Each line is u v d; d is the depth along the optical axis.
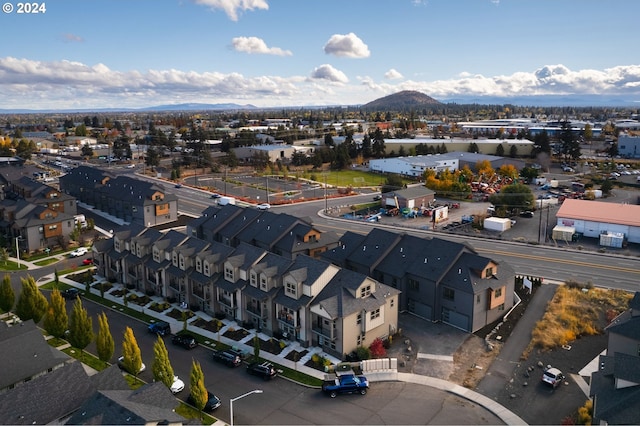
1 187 108.81
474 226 96.38
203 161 178.00
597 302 58.72
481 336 52.28
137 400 34.12
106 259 70.06
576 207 94.75
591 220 88.19
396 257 60.91
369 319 49.25
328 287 51.00
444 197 127.44
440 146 192.75
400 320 56.66
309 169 176.00
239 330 54.69
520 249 81.75
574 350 48.50
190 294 60.38
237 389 43.31
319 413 39.56
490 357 47.97
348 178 158.62
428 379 44.31
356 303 48.81
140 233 68.25
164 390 36.09
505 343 50.56
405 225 100.00
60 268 76.44
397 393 42.31
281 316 52.28
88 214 110.38
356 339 48.81
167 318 58.34
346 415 39.19
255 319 54.69
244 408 40.41
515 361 47.00
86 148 197.38
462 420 38.28
